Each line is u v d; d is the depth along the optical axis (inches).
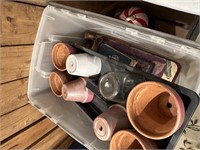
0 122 31.2
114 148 25.5
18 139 35.5
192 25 34.2
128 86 26.4
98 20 28.9
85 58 30.2
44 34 32.9
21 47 31.4
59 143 47.2
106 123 25.5
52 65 36.3
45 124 41.2
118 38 33.4
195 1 22.3
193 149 32.5
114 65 29.5
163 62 30.9
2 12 27.2
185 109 22.6
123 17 39.6
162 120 23.4
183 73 29.8
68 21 34.4
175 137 22.7
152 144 23.0
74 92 31.1
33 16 32.3
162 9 39.9
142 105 23.7
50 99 37.6
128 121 27.1
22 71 33.0
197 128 31.7
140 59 31.6
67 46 32.5
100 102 32.4
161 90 22.4
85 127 33.5
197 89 25.7
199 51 23.7
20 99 34.1
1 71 29.1
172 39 25.0
